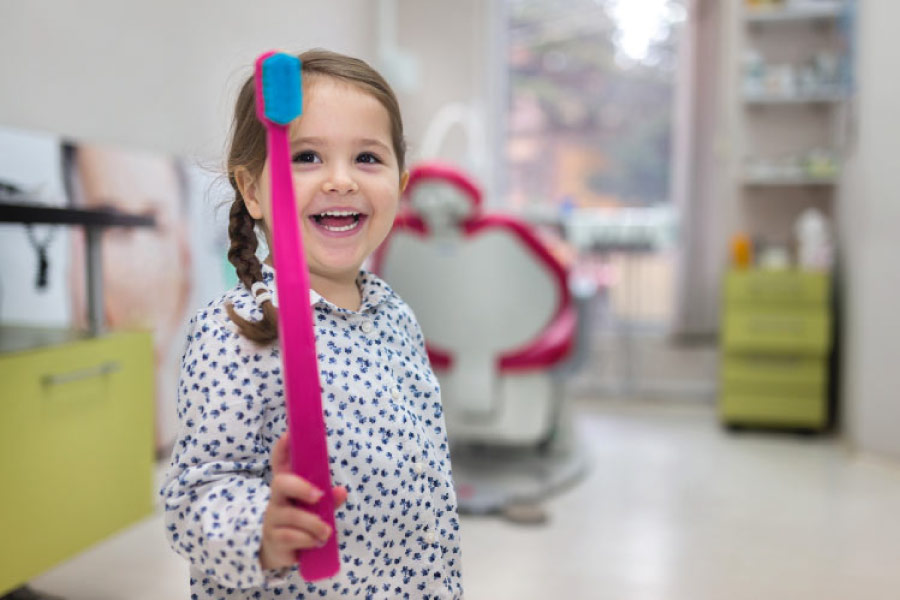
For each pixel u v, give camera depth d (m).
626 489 2.90
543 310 2.61
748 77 3.85
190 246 2.97
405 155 0.92
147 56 2.77
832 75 3.76
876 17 3.25
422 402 0.87
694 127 4.28
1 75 2.14
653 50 4.61
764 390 3.71
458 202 2.48
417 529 0.81
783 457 3.35
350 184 0.75
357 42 4.50
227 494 0.66
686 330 4.41
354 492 0.76
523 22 4.77
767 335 3.68
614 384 4.55
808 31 3.95
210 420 0.71
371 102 0.79
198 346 0.75
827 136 4.00
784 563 2.23
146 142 2.78
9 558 1.56
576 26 4.70
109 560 2.14
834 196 3.93
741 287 3.70
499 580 2.10
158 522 2.42
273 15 3.59
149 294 2.72
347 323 0.82
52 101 2.33
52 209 1.66
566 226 3.96
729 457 3.34
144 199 2.71
